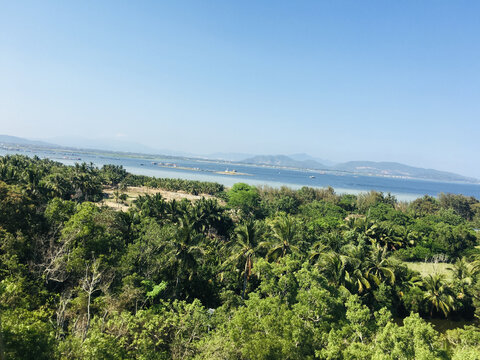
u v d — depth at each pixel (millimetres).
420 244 70375
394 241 67562
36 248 28172
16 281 21875
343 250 43469
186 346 19172
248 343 17297
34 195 50906
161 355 18016
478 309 40625
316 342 19969
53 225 31922
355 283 35844
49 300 23172
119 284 27969
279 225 38062
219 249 49969
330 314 23219
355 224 69062
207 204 67062
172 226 47438
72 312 21859
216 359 17047
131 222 42875
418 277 45156
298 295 23312
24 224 29953
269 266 26344
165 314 21438
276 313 20984
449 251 70250
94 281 22000
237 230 38594
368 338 20578
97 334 15664
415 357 16641
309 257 38375
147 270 32594
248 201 95375
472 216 138375
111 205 94812
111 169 158875
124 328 19969
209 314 24297
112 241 32844
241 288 38594
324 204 108250
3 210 28641
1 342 8305
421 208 135125
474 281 43969
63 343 15234
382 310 21672
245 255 36562
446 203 141875
